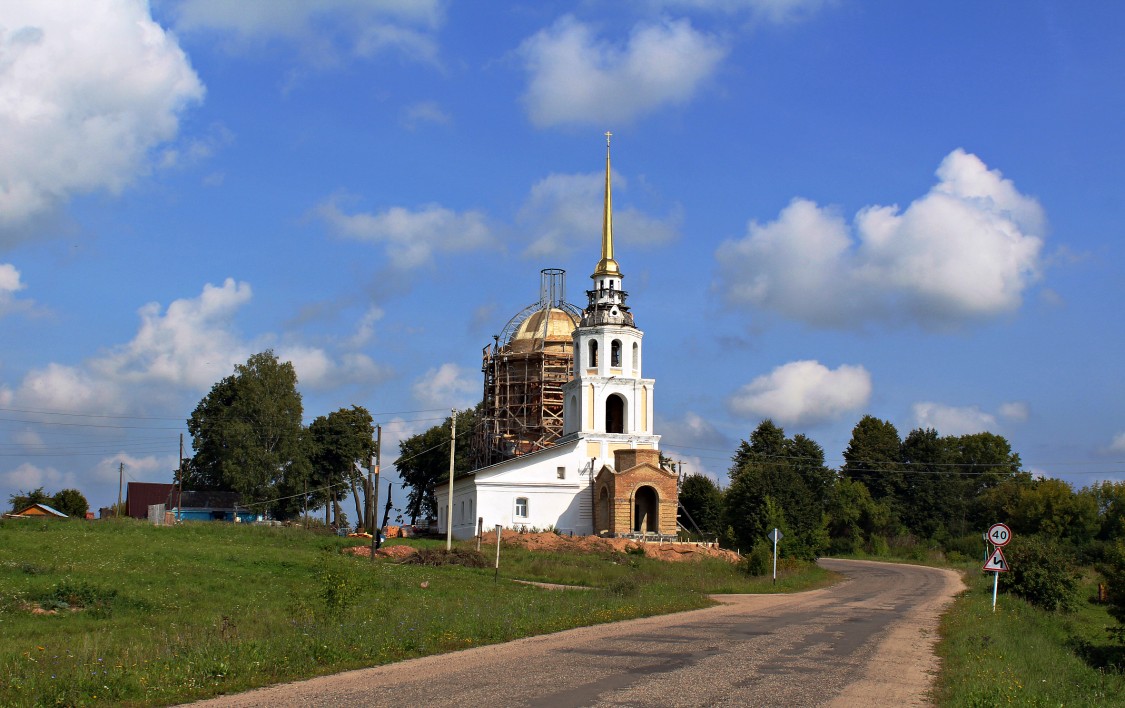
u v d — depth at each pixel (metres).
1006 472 152.75
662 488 88.50
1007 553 58.19
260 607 40.22
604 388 95.19
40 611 37.59
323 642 26.14
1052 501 117.62
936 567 97.31
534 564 66.31
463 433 124.25
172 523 84.69
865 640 31.73
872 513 132.62
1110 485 122.38
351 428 124.12
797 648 29.11
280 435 113.50
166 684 21.23
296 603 36.94
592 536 86.19
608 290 97.88
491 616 34.00
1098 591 68.38
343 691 20.78
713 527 117.12
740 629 34.31
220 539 70.62
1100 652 40.97
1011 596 54.69
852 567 94.62
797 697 20.80
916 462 149.12
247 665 23.17
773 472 87.44
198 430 119.25
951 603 49.94
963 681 22.80
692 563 75.62
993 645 30.27
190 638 28.45
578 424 95.62
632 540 83.38
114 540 61.00
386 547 70.00
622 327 96.38
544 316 110.31
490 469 92.25
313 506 122.81
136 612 38.59
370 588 44.72
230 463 110.19
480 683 21.75
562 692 20.64
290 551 63.62
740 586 61.41
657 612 40.66
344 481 124.38
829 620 38.66
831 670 24.83
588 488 93.06
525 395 107.44
